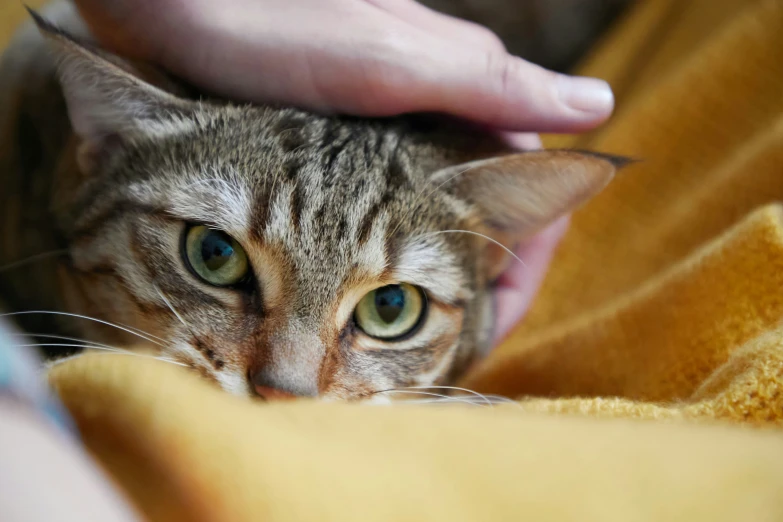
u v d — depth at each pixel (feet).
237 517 0.37
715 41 0.99
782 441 0.48
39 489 0.29
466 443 0.46
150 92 0.68
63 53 0.67
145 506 0.37
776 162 0.84
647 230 0.97
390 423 0.48
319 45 0.70
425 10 0.79
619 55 1.13
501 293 0.86
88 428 0.40
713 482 0.43
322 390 0.67
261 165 0.67
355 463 0.42
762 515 0.41
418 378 0.73
